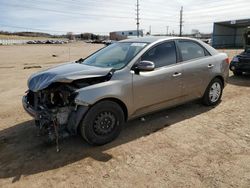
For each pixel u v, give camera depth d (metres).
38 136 4.25
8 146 3.94
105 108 3.70
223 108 5.41
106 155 3.54
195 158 3.39
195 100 5.43
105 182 2.94
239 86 7.62
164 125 4.53
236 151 3.55
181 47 4.75
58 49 39.09
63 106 3.58
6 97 7.16
